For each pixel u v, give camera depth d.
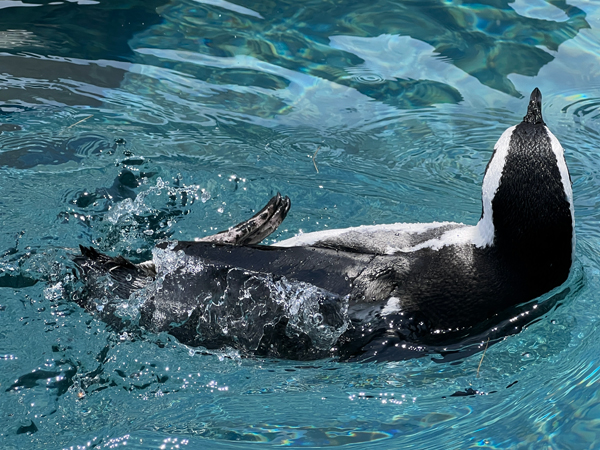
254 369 5.04
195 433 4.54
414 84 9.43
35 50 9.80
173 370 5.02
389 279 5.22
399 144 8.48
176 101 9.07
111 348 5.14
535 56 9.82
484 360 5.01
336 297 5.11
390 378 4.93
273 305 5.10
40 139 8.18
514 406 4.69
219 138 8.45
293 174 7.91
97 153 8.01
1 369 4.95
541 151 5.25
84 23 10.48
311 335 5.04
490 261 5.28
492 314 5.18
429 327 5.06
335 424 4.60
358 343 5.02
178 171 7.79
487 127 8.69
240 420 4.64
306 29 10.48
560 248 5.27
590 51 9.88
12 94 8.93
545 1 11.02
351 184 7.77
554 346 5.13
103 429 4.57
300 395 4.84
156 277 5.47
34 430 4.56
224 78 9.52
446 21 10.61
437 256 5.39
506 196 5.27
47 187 7.36
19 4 10.84
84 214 7.03
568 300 5.58
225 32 10.42
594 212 7.21
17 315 5.40
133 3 10.97
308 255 5.42
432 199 7.56
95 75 9.43
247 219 7.10
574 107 8.91
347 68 9.72
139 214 7.14
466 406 4.71
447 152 8.31
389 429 4.55
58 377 4.93
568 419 4.56
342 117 8.92
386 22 10.61
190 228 7.04
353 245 5.76
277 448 4.41
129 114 8.78
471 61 9.77
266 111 8.98
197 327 5.18
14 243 6.48
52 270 5.95
